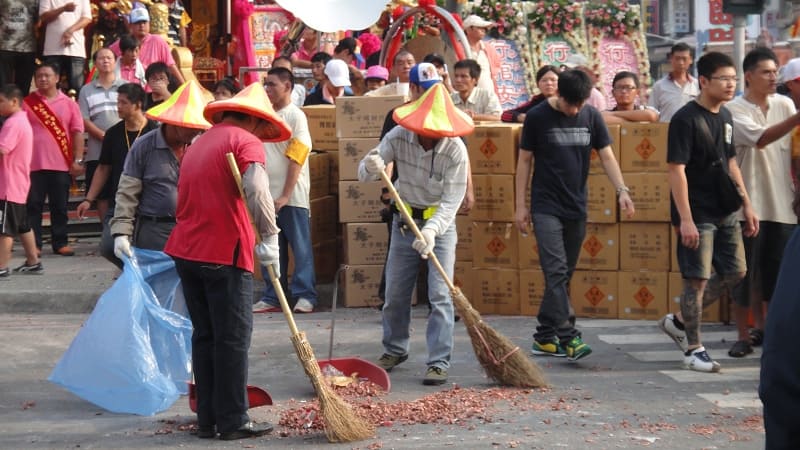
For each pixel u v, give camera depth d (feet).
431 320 25.46
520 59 61.46
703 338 30.53
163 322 23.76
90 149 41.19
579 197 27.09
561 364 27.37
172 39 51.55
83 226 44.70
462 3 60.54
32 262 37.24
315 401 23.88
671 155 25.85
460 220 34.63
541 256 27.09
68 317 33.65
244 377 21.07
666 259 32.76
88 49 52.49
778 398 9.01
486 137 33.86
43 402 24.38
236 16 56.75
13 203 36.32
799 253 9.29
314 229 37.29
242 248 20.58
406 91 36.14
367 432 20.98
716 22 80.02
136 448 20.70
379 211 35.37
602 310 33.58
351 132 35.14
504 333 31.27
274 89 32.99
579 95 26.45
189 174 20.57
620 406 23.29
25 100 40.27
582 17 62.54
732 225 26.66
